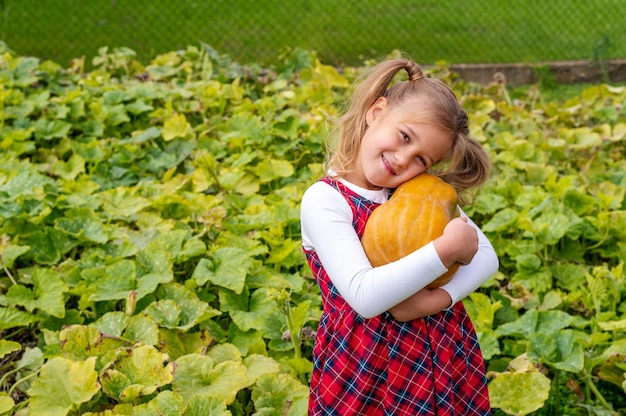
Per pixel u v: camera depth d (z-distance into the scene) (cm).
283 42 798
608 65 748
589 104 605
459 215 205
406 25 860
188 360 268
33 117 540
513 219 390
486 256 207
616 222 389
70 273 336
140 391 251
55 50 757
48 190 405
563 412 292
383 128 194
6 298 315
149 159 482
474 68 732
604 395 303
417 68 204
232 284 317
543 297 354
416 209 190
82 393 252
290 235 381
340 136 207
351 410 199
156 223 392
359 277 186
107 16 847
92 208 395
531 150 487
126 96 555
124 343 284
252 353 297
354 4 909
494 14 901
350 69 653
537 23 874
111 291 316
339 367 200
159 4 883
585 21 886
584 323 324
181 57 671
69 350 279
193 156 484
